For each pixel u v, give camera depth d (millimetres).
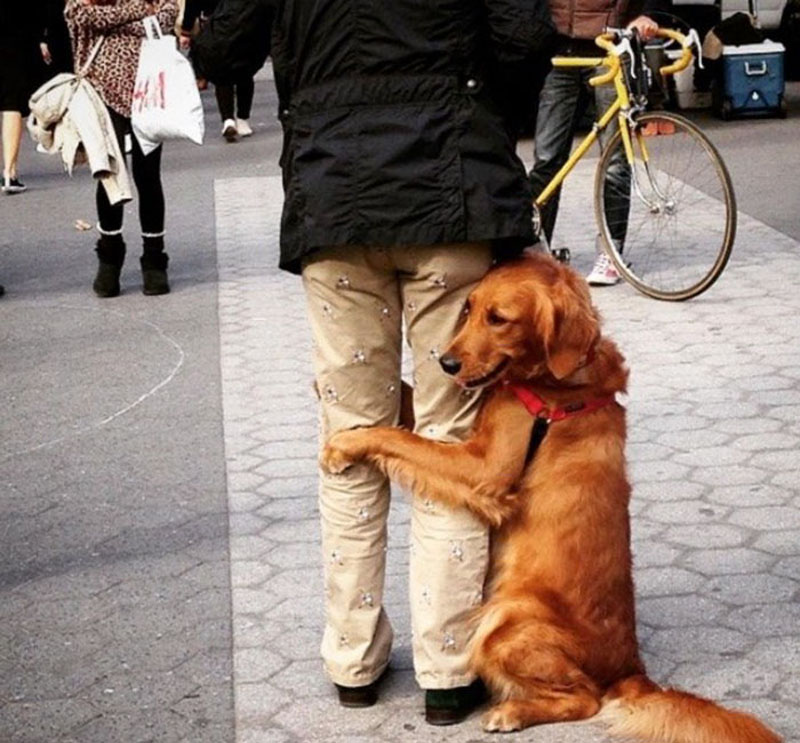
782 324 9000
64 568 5988
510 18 4207
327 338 4492
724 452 6906
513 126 4492
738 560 5715
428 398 4512
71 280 11320
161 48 9172
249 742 4559
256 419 7754
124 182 9992
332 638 4715
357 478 4543
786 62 20250
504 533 4547
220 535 6234
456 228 4266
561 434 4445
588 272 10703
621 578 4500
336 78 4336
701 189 10195
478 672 4516
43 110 9969
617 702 4344
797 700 4680
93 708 4828
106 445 7484
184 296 10594
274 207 13891
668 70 10180
